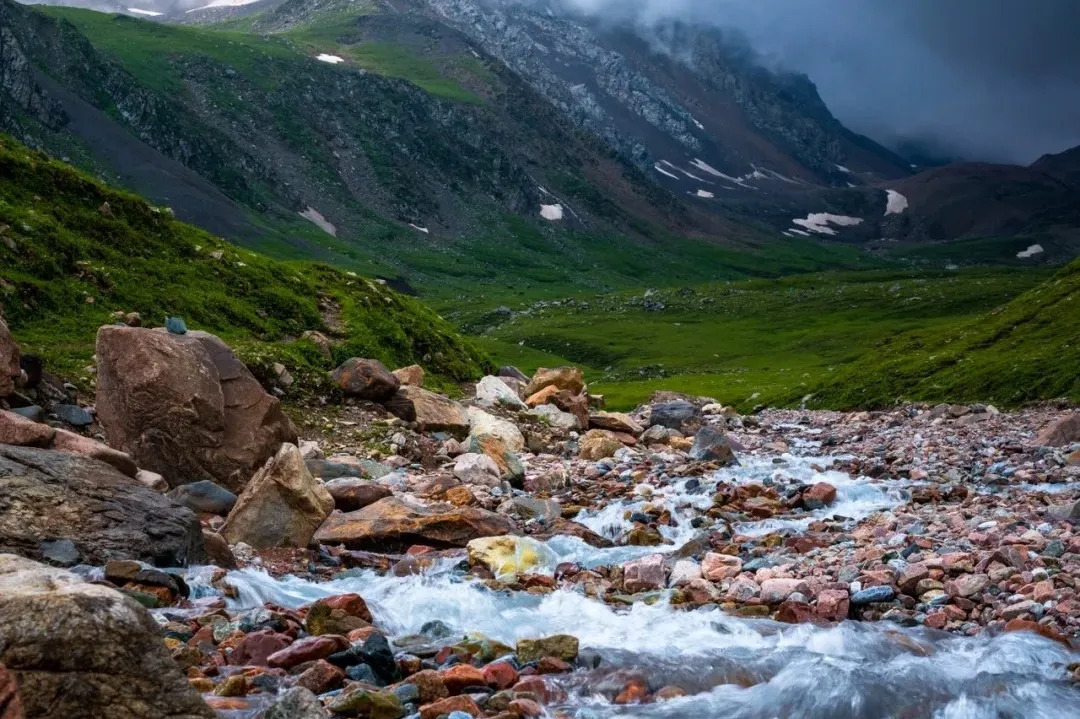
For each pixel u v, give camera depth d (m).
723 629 11.94
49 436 15.77
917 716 8.98
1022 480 25.11
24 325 29.00
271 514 16.94
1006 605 12.47
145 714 6.35
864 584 13.61
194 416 19.80
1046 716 8.92
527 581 14.48
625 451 31.64
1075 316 68.06
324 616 11.04
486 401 37.03
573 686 9.70
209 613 11.05
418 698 8.91
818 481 25.69
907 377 68.88
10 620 6.19
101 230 37.69
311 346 38.41
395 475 24.34
